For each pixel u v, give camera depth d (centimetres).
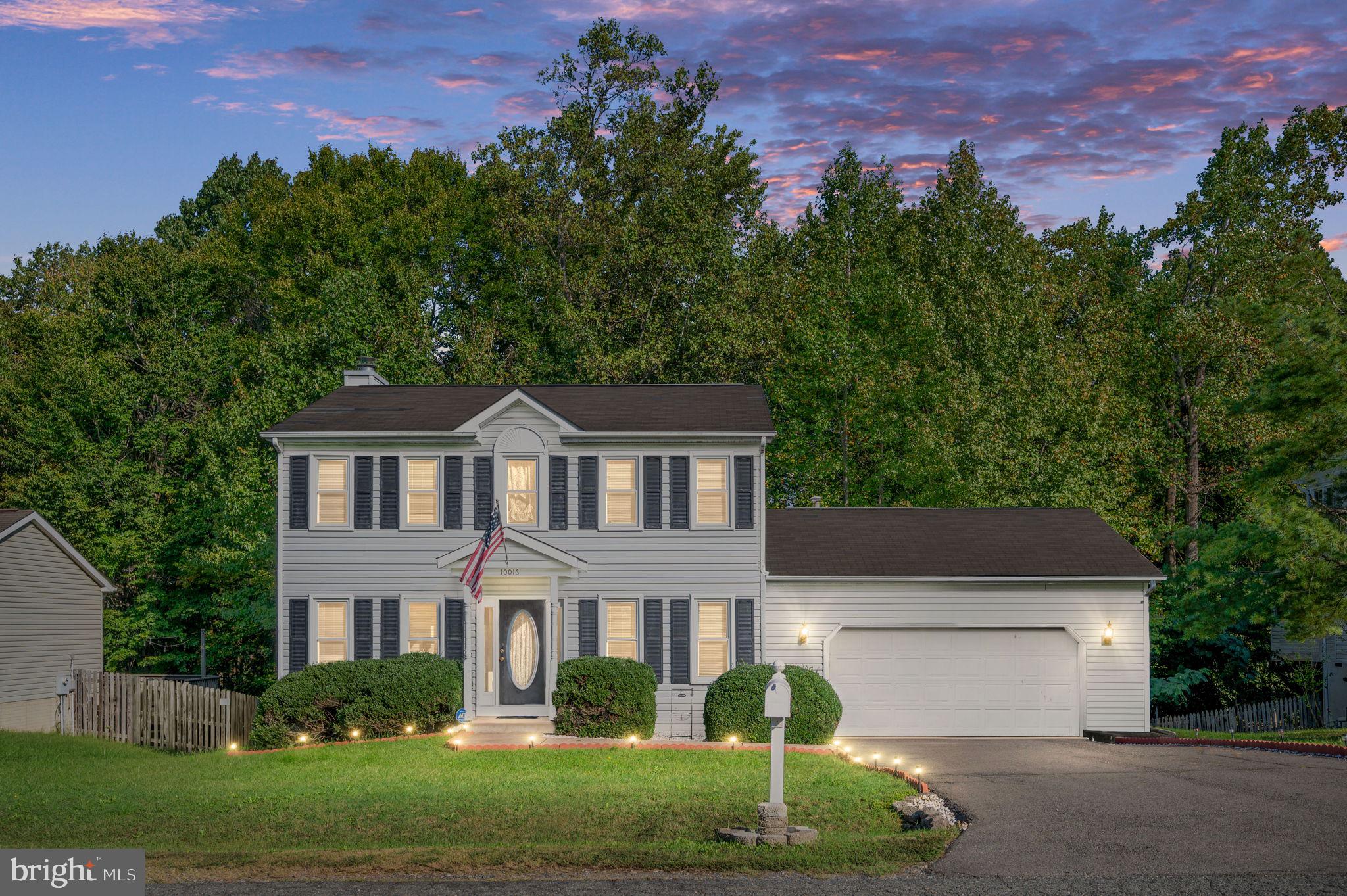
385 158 5559
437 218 5147
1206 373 4341
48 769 2164
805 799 1625
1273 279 4144
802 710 2386
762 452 2731
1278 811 1517
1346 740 2464
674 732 2655
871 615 2756
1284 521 2670
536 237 4666
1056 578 2734
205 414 4581
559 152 5034
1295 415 2725
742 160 5128
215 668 4631
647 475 2712
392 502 2705
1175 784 1767
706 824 1473
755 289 4441
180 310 4894
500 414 2720
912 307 4169
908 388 3978
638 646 2673
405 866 1266
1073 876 1205
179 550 4356
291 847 1397
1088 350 4191
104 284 4828
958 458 3722
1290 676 3719
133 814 1571
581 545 2692
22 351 5259
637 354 4166
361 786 1755
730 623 2684
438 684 2445
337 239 4956
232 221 5675
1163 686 3653
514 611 2675
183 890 1179
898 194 5072
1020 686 2755
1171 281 4353
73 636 3491
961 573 2741
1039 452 3788
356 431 2695
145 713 2761
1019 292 4112
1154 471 4241
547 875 1238
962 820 1488
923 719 2745
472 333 4697
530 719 2603
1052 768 1994
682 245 4425
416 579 2686
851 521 3094
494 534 2498
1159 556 4294
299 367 3859
